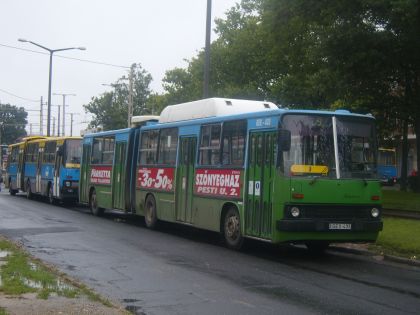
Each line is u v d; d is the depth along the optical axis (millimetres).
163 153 17703
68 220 20328
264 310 7844
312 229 11852
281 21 26719
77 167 27953
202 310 7820
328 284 9750
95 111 72875
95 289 9070
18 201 30672
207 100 16094
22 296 7801
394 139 36625
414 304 8344
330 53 24625
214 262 11859
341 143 12484
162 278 10016
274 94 36094
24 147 35188
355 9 23828
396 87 28594
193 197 15688
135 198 19547
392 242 13352
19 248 12367
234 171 13820
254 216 12922
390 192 31141
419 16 21672
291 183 11922
